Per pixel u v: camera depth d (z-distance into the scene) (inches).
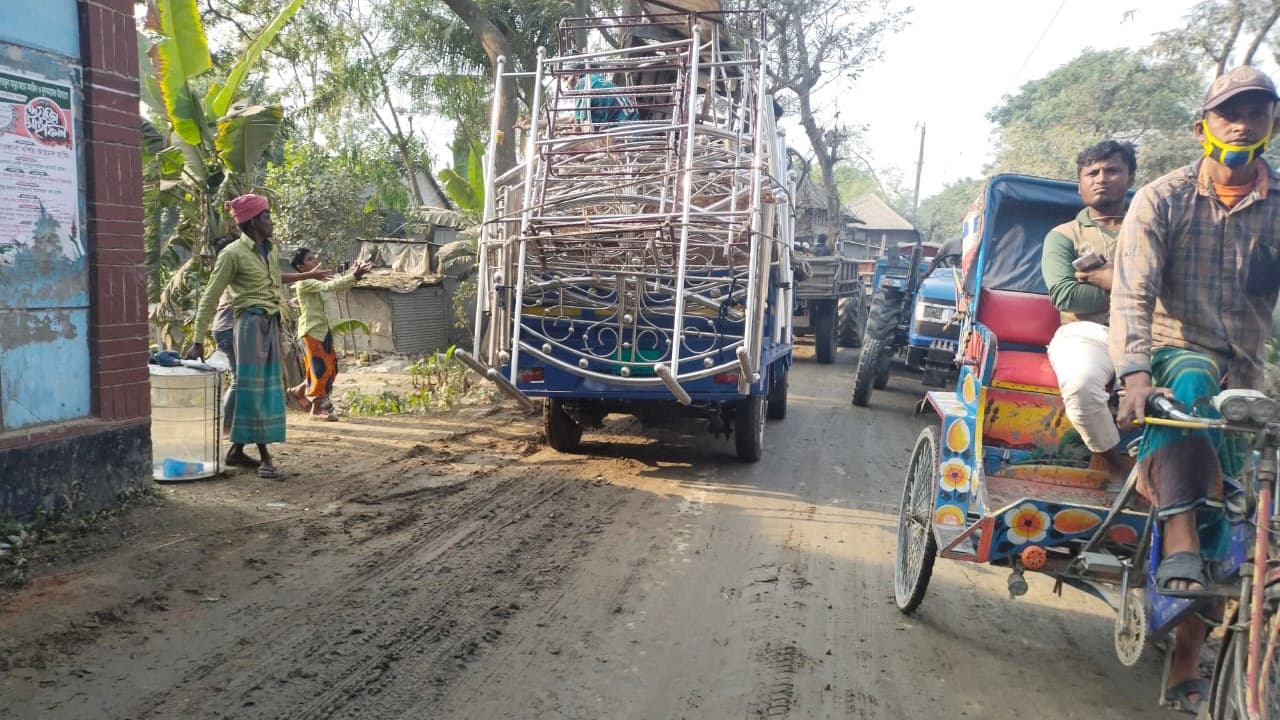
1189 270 124.9
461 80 840.9
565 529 225.0
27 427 193.3
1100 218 168.9
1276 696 98.7
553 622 167.0
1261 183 121.7
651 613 173.5
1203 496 116.3
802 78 906.7
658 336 275.6
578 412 310.3
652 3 374.0
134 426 218.5
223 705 130.7
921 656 159.3
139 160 216.4
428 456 299.9
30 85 189.2
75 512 203.0
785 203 301.4
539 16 752.3
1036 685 150.0
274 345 254.8
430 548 205.3
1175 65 826.8
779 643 161.3
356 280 361.1
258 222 250.4
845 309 725.3
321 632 157.2
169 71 349.1
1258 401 98.6
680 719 133.7
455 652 152.3
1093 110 1017.5
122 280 213.0
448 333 634.8
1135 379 115.8
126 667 140.4
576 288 273.6
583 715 133.7
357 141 1003.3
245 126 374.6
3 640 146.1
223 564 186.4
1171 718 139.5
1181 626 129.3
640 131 260.2
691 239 261.7
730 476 293.0
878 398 478.9
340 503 236.7
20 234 189.3
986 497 150.3
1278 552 104.0
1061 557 143.6
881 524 243.0
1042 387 163.2
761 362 276.8
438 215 665.0
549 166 264.1
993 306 181.0
